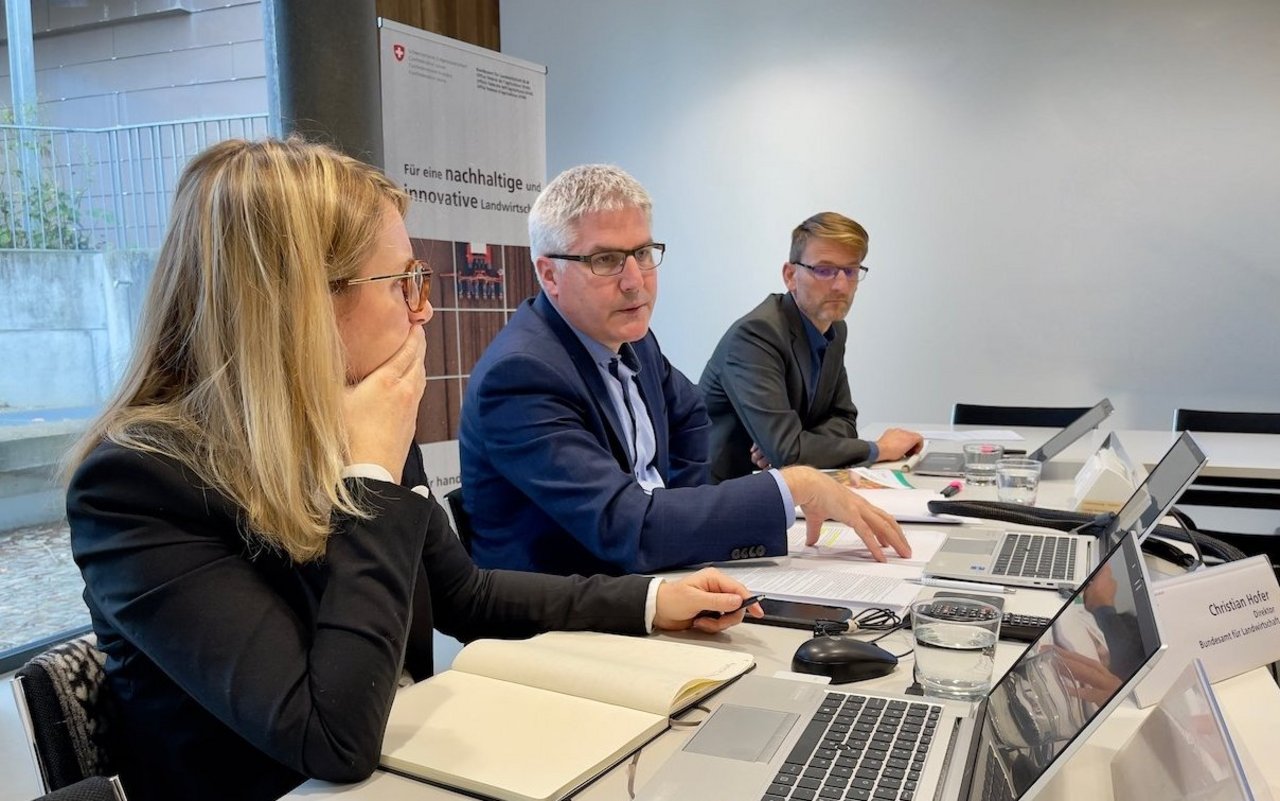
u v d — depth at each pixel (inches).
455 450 135.8
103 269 136.7
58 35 135.0
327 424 36.5
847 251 106.1
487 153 136.3
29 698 35.7
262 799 35.9
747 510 57.6
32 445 127.8
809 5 178.1
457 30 185.3
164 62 142.4
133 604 33.5
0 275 126.0
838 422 114.6
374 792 31.8
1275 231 155.7
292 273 35.9
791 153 181.9
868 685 40.8
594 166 67.3
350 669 33.2
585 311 66.1
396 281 40.3
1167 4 157.1
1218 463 95.2
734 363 105.5
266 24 114.8
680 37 187.5
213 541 35.2
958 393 175.6
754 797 29.2
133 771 37.3
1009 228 169.6
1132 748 31.2
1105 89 161.9
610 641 45.4
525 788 30.4
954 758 31.4
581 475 59.1
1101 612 29.8
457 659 42.0
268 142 38.8
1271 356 157.8
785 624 49.3
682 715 37.2
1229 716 36.1
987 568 55.9
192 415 36.4
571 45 195.3
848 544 64.6
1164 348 163.2
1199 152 158.1
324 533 36.0
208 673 33.0
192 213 36.8
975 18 167.9
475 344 137.2
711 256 189.9
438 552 49.4
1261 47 153.3
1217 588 40.4
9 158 130.1
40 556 128.7
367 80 115.8
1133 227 162.7
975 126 169.8
